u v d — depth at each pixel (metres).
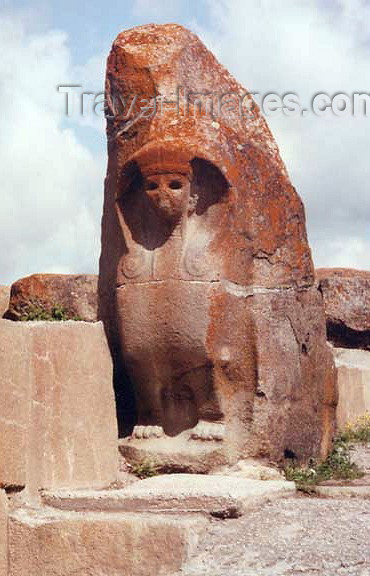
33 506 9.93
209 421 11.11
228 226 11.14
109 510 9.78
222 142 11.18
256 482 10.16
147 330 10.98
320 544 8.99
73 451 10.34
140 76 11.22
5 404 9.77
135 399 11.32
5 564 9.67
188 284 10.93
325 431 12.09
